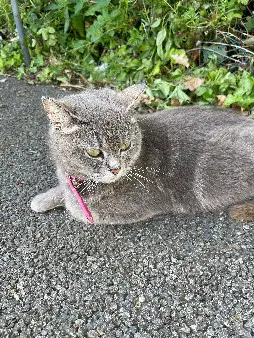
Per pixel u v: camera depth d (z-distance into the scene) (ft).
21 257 1.46
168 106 2.06
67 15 2.42
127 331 1.22
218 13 2.23
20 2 2.66
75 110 1.30
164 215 1.61
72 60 2.50
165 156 1.52
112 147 1.31
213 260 1.39
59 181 1.65
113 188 1.48
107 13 2.32
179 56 2.14
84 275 1.39
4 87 2.42
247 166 1.52
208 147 1.54
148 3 2.31
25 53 2.50
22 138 2.03
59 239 1.52
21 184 1.77
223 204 1.59
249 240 1.45
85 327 1.24
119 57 2.34
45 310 1.29
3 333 1.24
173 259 1.41
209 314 1.24
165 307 1.27
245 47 2.24
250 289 1.29
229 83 2.03
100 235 1.53
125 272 1.39
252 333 1.18
